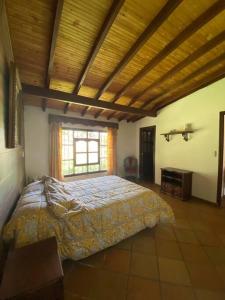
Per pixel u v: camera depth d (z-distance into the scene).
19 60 2.50
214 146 3.40
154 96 4.17
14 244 1.44
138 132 5.81
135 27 2.14
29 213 1.59
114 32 2.20
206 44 2.46
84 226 1.76
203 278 1.58
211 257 1.88
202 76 3.27
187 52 2.66
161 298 1.37
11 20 1.89
